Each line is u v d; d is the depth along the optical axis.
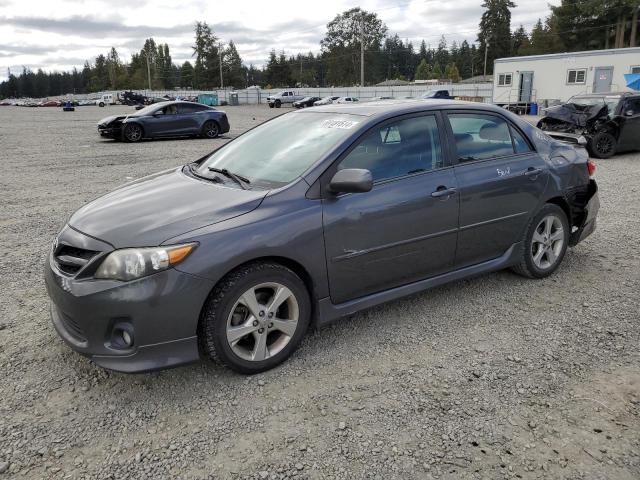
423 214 3.68
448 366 3.29
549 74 33.84
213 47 111.94
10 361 3.35
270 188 3.32
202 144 16.77
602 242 5.75
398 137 3.70
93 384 3.11
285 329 3.25
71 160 12.60
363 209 3.40
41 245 5.82
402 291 3.75
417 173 3.72
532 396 2.98
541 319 3.92
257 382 3.13
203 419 2.80
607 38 61.97
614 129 12.34
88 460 2.50
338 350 3.49
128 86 137.50
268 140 4.02
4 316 4.00
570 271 4.86
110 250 2.84
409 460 2.49
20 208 7.58
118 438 2.65
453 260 3.98
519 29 97.06
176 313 2.83
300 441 2.63
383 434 2.67
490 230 4.14
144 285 2.77
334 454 2.54
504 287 4.50
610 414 2.82
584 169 4.81
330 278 3.35
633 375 3.17
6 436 2.65
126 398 2.98
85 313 2.82
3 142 17.28
